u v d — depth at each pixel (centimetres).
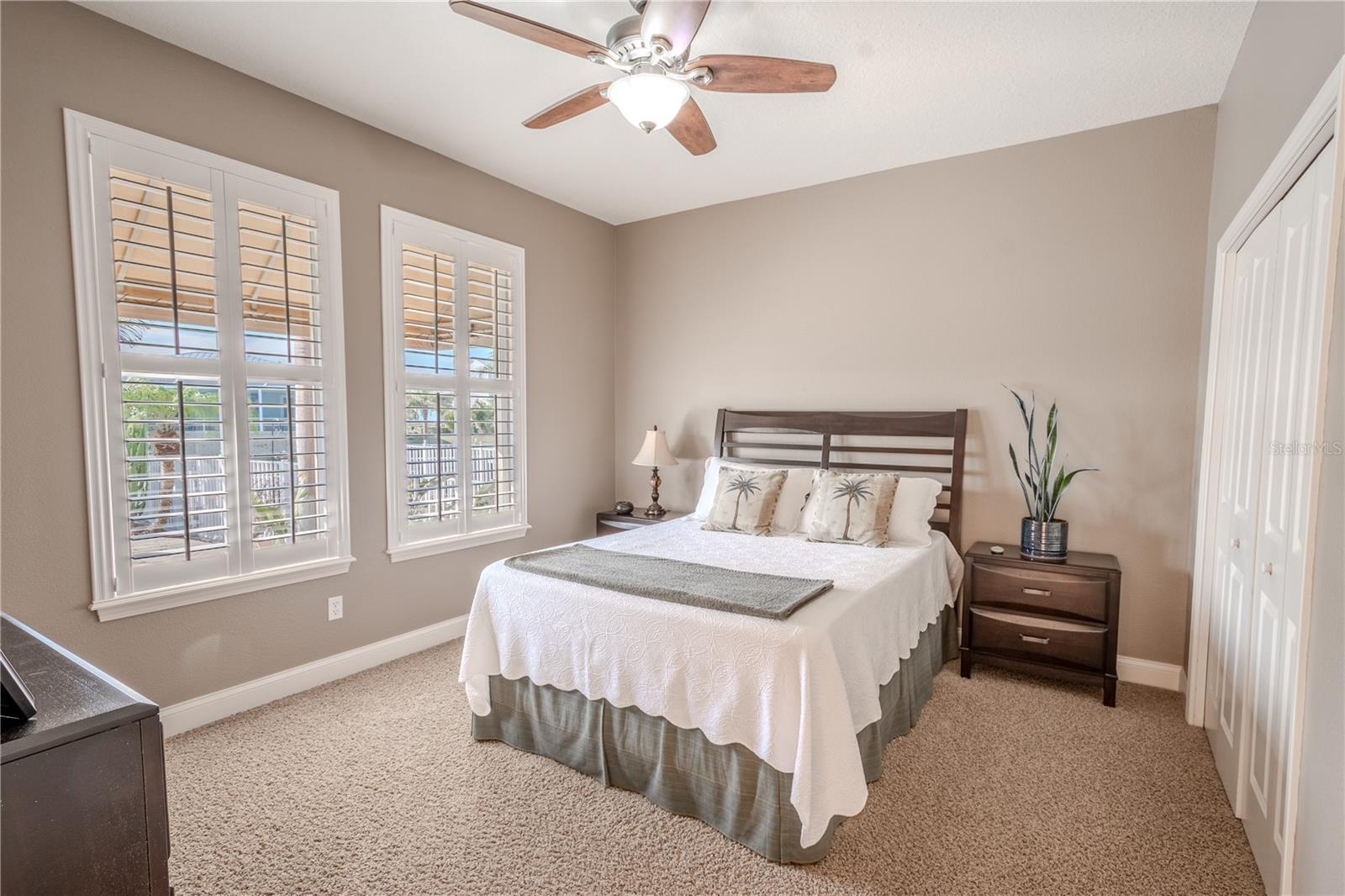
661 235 441
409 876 167
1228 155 246
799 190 384
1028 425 308
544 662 220
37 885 72
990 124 296
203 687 248
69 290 210
